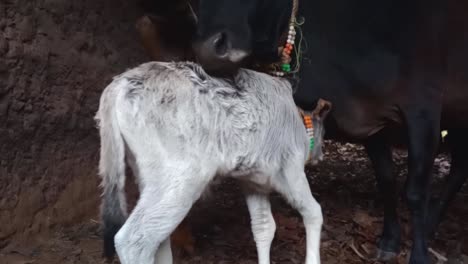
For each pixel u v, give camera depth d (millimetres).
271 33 1980
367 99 2270
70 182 2633
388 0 2250
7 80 2332
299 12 2250
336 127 2336
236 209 3045
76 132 2674
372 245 2648
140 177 1766
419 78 2225
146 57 3105
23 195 2402
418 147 2219
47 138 2529
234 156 1789
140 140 1727
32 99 2447
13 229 2357
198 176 1740
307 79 2242
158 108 1723
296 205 1938
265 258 2037
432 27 2256
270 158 1850
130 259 1653
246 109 1799
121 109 1715
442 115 2529
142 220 1684
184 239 2441
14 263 2242
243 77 1846
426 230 2363
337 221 2947
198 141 1734
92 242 2492
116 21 2949
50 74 2539
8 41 2346
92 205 2746
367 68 2240
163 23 2188
